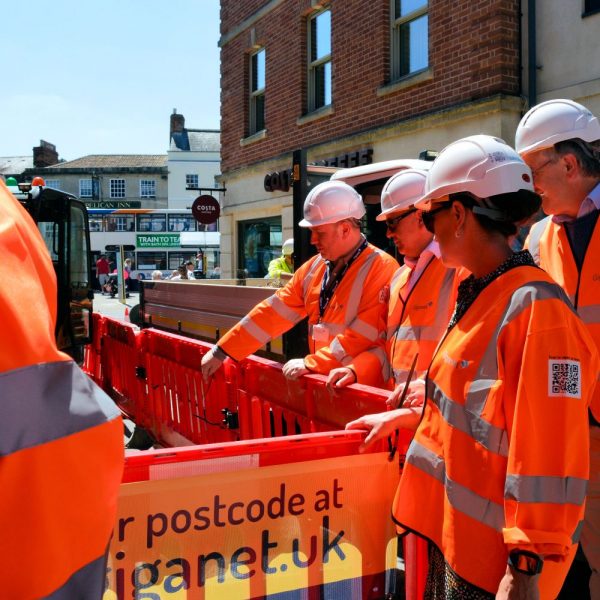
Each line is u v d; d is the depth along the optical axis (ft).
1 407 3.00
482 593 5.22
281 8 38.88
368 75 31.71
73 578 3.25
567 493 4.89
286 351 15.49
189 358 14.35
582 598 9.00
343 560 6.74
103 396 3.53
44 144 197.16
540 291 5.19
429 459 5.89
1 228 3.26
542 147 7.82
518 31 25.02
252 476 6.25
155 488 5.85
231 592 6.19
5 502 3.05
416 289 8.85
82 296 25.30
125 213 128.88
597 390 7.42
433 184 5.79
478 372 5.36
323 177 18.54
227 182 46.14
